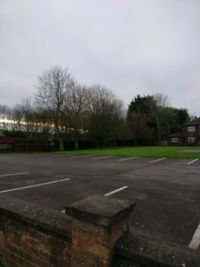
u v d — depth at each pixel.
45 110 31.03
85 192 6.46
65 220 2.38
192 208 4.96
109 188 6.97
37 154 24.03
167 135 52.59
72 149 33.97
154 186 7.26
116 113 39.38
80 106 33.25
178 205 5.19
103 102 37.56
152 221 4.17
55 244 2.34
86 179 8.54
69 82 32.56
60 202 5.47
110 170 10.97
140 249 1.87
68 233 2.20
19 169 11.48
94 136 37.09
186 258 1.74
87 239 1.97
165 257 1.77
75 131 32.94
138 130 48.34
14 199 3.16
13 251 2.75
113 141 42.56
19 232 2.68
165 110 50.75
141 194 6.23
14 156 21.23
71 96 32.16
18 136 41.22
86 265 1.99
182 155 18.62
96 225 1.91
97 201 2.17
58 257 2.32
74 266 2.08
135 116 49.59
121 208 1.99
